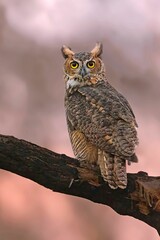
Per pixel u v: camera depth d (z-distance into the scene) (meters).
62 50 17.34
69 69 16.88
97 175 14.52
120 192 14.58
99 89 16.30
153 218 14.73
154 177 14.73
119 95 16.12
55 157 14.32
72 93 16.52
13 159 14.05
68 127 16.05
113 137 14.86
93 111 15.51
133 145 14.70
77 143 15.59
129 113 15.35
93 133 15.16
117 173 14.38
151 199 14.60
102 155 14.75
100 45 17.28
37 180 14.34
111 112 15.23
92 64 16.92
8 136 14.09
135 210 14.70
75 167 14.41
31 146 14.18
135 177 14.69
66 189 14.48
